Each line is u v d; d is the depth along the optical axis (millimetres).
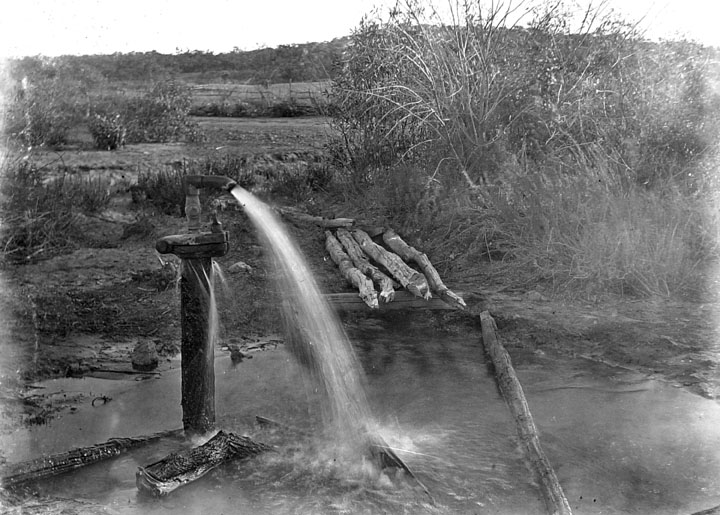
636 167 9195
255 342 6410
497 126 10852
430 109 10836
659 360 5898
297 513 3631
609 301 7402
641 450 4340
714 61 10852
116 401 5109
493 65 11047
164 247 4246
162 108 20125
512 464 4156
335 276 8305
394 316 7094
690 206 8492
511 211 9070
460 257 8820
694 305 7211
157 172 13070
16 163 10516
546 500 3729
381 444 4328
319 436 4500
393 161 11234
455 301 7117
